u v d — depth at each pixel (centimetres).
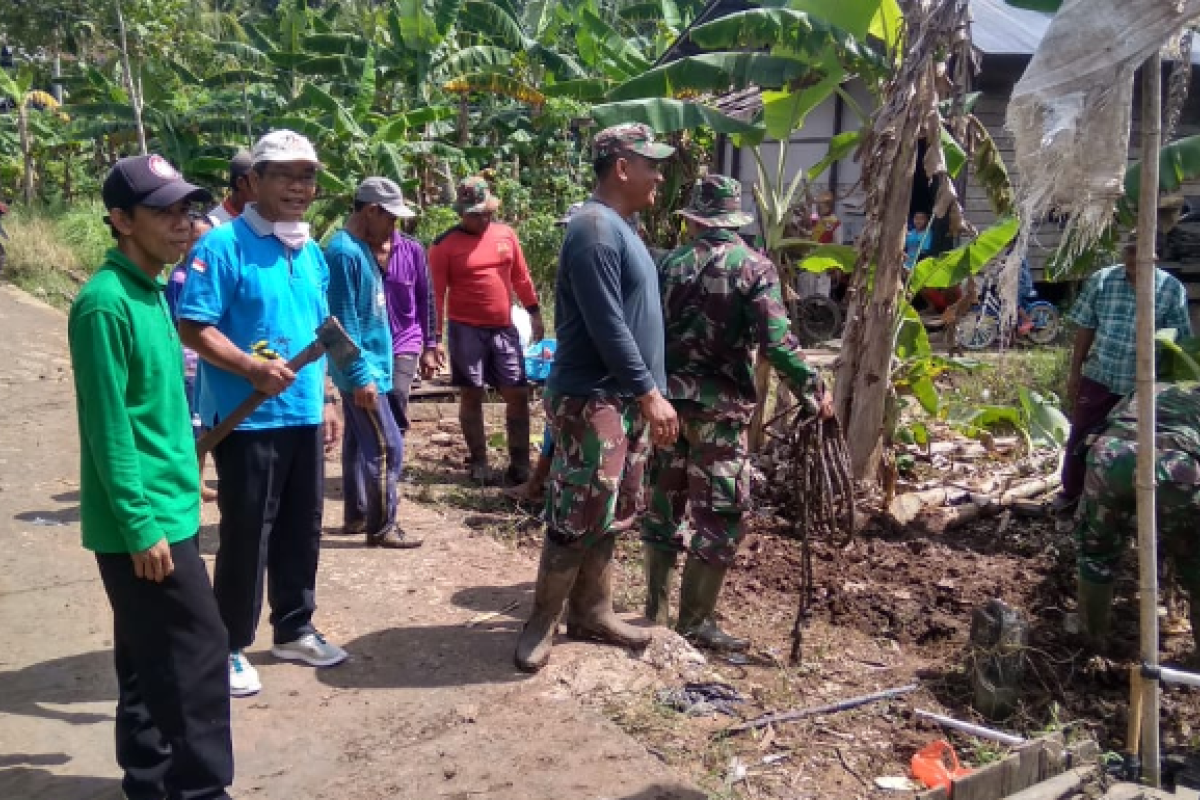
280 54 1694
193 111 1642
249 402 346
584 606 430
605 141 382
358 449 552
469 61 1661
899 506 641
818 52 625
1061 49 322
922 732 405
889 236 613
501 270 664
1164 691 464
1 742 360
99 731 370
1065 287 1386
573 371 389
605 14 2259
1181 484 438
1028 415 784
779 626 498
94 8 1495
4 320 1152
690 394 441
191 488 294
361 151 1488
